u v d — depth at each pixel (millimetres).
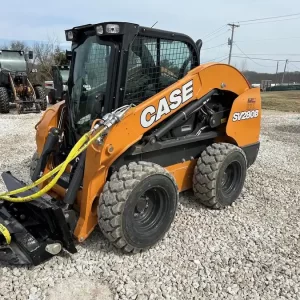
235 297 2627
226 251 3217
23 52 14031
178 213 3906
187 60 3748
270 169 5746
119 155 2955
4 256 2787
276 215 3990
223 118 4078
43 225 3021
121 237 2908
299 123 11125
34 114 12320
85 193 2957
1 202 3217
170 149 3672
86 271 2871
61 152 3779
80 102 3541
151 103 3107
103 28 2953
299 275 2896
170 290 2676
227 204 4070
